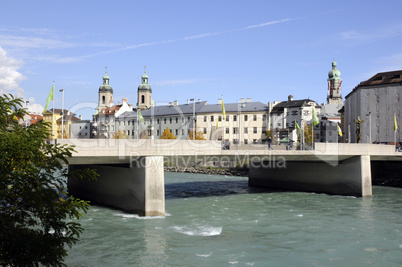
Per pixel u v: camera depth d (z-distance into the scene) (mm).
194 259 20156
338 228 27859
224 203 39969
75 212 12258
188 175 78812
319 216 32531
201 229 27047
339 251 21969
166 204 39031
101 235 25047
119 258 20234
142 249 21906
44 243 10898
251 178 59000
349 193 46375
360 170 45562
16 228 11227
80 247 22234
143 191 31469
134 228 27125
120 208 34844
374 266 19484
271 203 40219
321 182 49406
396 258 20781
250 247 22594
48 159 12586
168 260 19969
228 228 27578
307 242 23891
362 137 84875
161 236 24938
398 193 49031
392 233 26359
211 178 71500
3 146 11164
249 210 35500
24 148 11484
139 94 164625
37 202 11281
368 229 27578
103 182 38406
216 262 19734
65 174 12711
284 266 19266
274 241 24062
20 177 11273
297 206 38125
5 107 12000
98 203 39156
